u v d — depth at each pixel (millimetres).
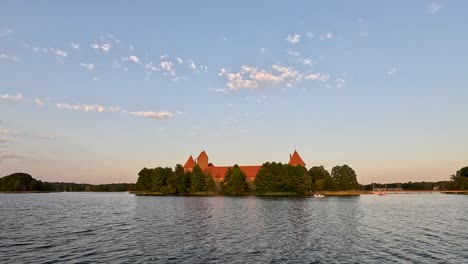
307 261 31062
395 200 165250
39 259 31328
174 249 36156
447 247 37656
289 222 61688
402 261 31094
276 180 199250
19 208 99375
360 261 31031
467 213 84375
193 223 59875
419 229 52625
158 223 59875
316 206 108250
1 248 36250
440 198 196375
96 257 32219
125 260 31109
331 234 46969
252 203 124250
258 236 45031
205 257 32531
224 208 98000
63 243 39312
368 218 69812
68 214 78500
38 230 50219
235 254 33906
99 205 115250
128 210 91125
